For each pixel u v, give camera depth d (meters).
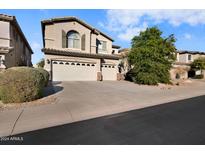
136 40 21.75
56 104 8.44
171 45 20.48
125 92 12.97
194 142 4.32
